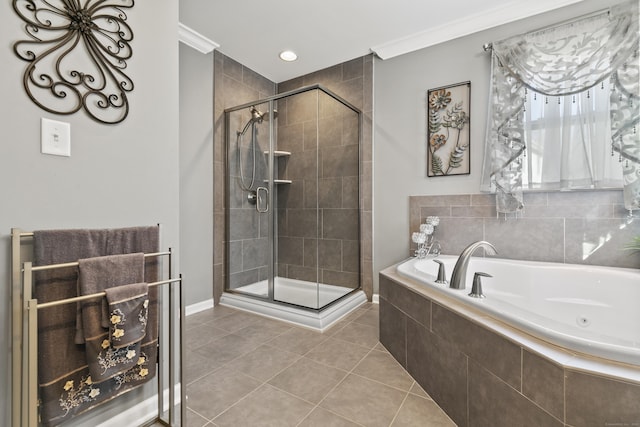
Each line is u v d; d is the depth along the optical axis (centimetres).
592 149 206
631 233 200
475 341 122
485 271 231
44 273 99
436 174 269
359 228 310
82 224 113
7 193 96
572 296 196
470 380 124
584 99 209
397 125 289
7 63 96
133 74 128
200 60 273
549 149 220
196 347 202
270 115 285
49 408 99
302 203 269
